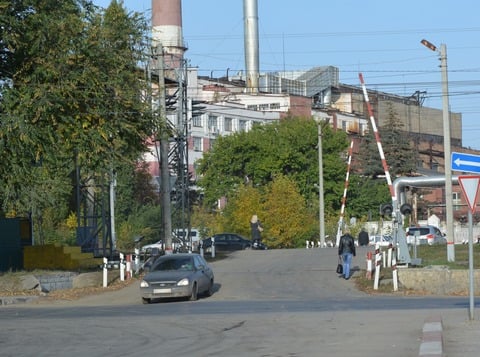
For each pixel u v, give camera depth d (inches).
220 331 773.9
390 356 565.0
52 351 676.7
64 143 1430.9
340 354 586.6
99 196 2198.6
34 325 893.8
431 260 1566.2
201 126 4269.2
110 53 1486.2
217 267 1809.8
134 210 3159.5
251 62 4431.6
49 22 1369.3
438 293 1299.2
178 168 2048.5
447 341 621.6
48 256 1690.5
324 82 4950.8
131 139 1558.8
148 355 633.6
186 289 1253.7
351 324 776.9
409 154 3914.9
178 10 3233.3
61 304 1286.9
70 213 2679.6
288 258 1991.9
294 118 3976.4
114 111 1498.5
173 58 2714.1
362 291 1346.0
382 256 1546.5
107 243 2076.8
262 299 1264.8
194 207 3646.7
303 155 3752.5
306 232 3344.0
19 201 1824.6
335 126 4739.2
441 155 4916.3
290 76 5093.5
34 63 1380.4
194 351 646.5
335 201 3806.6
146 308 1137.4
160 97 1706.4
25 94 1338.6
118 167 1665.8
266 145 3713.1
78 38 1414.9
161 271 1304.1
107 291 1449.3
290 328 772.0
